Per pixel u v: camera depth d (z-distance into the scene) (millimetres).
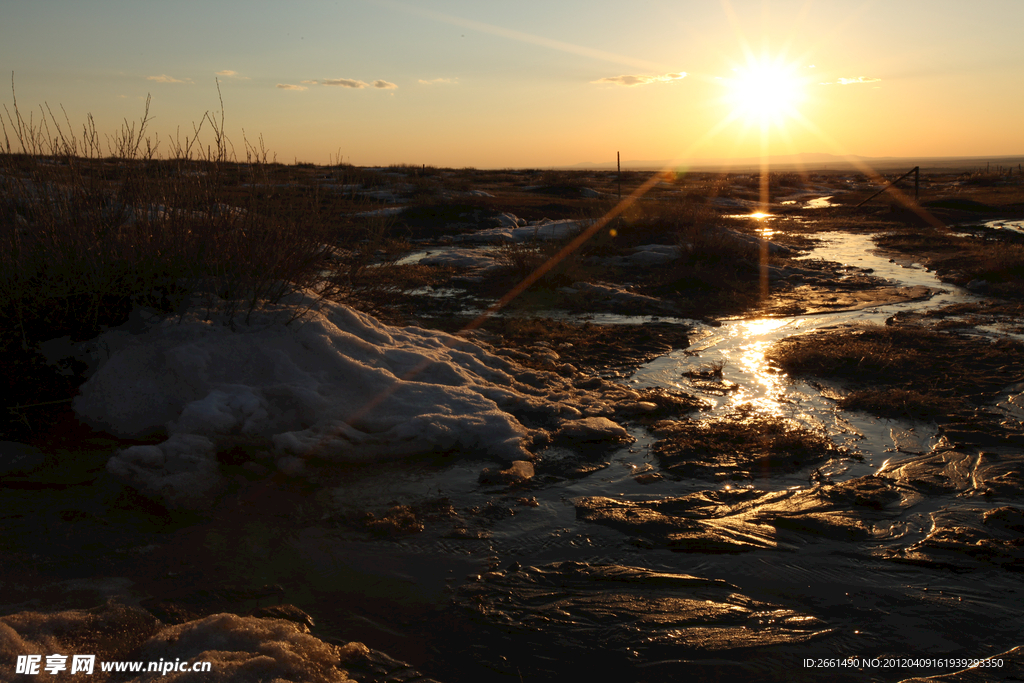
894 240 21516
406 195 29812
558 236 18453
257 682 2660
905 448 5266
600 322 10180
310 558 3748
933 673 2857
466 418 5578
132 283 6062
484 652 2996
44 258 6074
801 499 4453
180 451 4797
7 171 6336
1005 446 5238
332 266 7680
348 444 5172
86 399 5453
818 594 3439
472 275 14180
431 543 3928
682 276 13633
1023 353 7816
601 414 6125
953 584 3506
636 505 4402
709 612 3295
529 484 4730
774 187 57719
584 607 3334
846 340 8523
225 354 5848
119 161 6652
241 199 7012
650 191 42781
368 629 3148
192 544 3848
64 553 3682
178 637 2961
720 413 6160
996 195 36938
